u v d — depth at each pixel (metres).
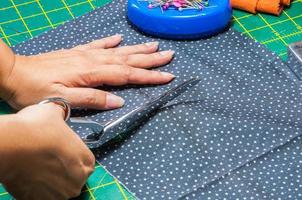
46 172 0.80
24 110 0.79
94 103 1.00
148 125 0.99
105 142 0.97
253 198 0.90
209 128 0.99
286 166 0.93
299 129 0.98
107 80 1.04
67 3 1.28
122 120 0.97
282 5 1.23
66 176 0.83
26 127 0.76
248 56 1.12
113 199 0.92
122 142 0.98
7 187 0.80
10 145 0.74
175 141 0.97
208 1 1.15
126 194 0.92
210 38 1.16
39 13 1.26
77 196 0.92
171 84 1.06
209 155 0.95
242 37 1.16
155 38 1.16
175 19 1.12
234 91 1.05
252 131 0.98
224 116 1.00
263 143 0.96
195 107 1.02
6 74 1.00
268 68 1.09
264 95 1.04
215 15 1.13
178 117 1.00
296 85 1.06
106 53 1.08
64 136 0.79
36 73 1.01
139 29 1.18
